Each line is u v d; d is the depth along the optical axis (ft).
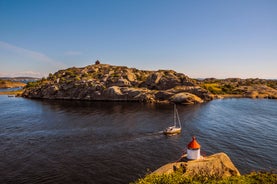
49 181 115.24
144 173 124.06
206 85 592.19
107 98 467.52
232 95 552.41
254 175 70.90
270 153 153.17
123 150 160.25
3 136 194.59
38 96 537.65
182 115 292.40
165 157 147.13
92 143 175.63
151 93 453.58
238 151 156.66
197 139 185.78
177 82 489.67
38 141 180.55
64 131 211.20
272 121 254.47
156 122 250.37
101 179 117.39
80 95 490.90
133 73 595.06
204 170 84.94
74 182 114.42
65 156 148.46
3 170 127.85
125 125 235.81
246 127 225.97
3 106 384.06
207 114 298.35
